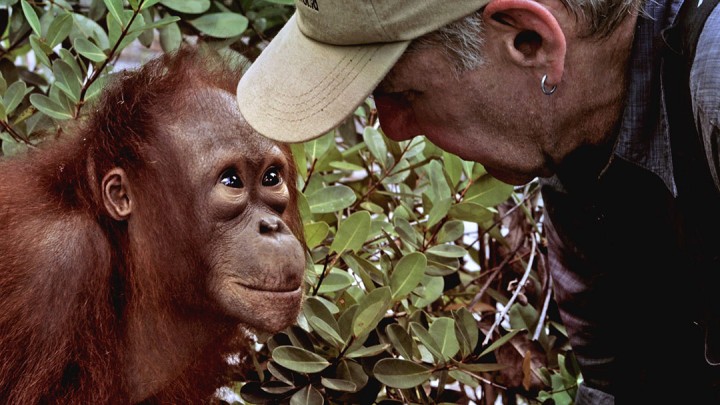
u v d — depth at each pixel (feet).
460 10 5.48
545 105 5.78
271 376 7.52
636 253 6.66
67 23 8.13
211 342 6.79
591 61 5.73
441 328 7.31
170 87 6.52
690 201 5.84
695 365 7.20
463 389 8.60
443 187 8.09
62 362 6.10
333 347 7.12
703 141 5.39
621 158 6.08
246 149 6.31
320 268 7.70
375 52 5.54
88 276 6.25
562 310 7.55
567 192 6.67
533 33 5.59
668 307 6.96
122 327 6.46
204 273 6.35
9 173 6.74
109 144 6.42
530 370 8.02
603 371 7.51
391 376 7.00
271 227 6.23
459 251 7.99
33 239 6.25
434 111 5.90
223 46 9.45
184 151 6.31
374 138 8.49
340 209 7.90
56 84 7.70
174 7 8.63
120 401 6.39
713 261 5.94
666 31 5.62
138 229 6.41
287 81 5.74
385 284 7.44
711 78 5.20
